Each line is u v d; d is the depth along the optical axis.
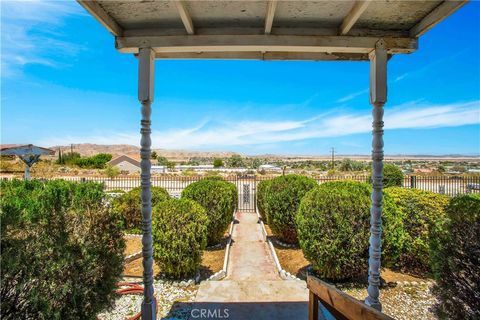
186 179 19.16
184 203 4.43
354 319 1.43
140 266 4.65
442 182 15.63
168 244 3.99
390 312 3.23
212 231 5.64
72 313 2.13
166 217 4.11
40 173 18.44
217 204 5.62
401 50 2.76
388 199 4.06
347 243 3.72
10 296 1.83
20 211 1.99
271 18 2.36
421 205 4.21
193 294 3.70
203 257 5.20
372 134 2.87
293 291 3.60
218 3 2.27
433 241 2.54
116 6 2.32
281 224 5.55
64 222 2.27
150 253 2.80
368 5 2.18
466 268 2.26
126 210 6.73
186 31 2.63
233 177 19.77
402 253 4.29
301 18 2.52
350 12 2.38
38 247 2.03
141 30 2.68
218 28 2.64
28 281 1.90
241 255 5.38
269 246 5.74
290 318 3.00
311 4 2.29
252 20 2.56
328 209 3.80
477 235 2.23
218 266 4.78
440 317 2.45
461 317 2.27
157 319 3.06
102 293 2.45
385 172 11.20
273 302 3.33
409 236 4.18
